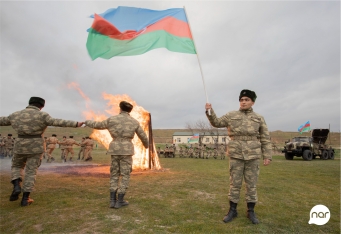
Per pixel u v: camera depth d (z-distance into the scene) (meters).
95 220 3.46
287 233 3.19
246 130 3.51
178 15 4.62
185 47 4.38
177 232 3.08
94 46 4.51
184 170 9.79
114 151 4.11
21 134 4.24
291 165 12.87
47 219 3.49
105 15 4.64
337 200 5.02
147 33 4.66
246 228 3.27
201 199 4.74
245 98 3.62
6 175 7.89
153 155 10.23
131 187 5.84
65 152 14.69
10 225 3.34
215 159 19.02
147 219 3.53
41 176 7.79
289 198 5.09
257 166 3.58
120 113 4.45
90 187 5.84
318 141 21.45
